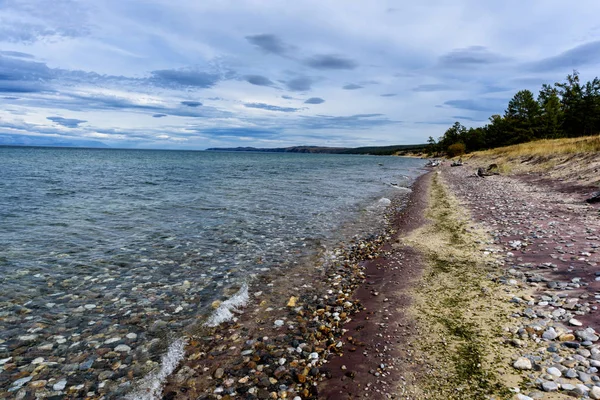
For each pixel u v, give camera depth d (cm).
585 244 1016
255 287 916
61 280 930
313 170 6662
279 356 598
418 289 848
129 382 534
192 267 1056
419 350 578
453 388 471
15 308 766
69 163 7081
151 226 1562
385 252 1202
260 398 491
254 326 709
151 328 697
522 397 430
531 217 1488
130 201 2245
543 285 767
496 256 1024
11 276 944
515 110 9988
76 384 527
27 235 1358
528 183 2736
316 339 654
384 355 575
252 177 4541
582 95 8400
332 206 2241
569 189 2134
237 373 552
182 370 563
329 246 1314
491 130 11419
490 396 443
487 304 715
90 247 1230
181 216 1797
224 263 1099
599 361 475
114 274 984
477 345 568
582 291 702
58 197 2345
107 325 706
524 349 538
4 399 488
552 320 611
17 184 3055
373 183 3962
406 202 2395
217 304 809
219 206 2130
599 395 413
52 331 678
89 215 1769
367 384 503
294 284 940
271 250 1249
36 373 550
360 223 1730
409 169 7494
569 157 3114
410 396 468
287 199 2508
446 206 2070
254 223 1673
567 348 521
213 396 499
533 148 4562
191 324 715
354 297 845
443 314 698
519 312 660
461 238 1281
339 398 480
